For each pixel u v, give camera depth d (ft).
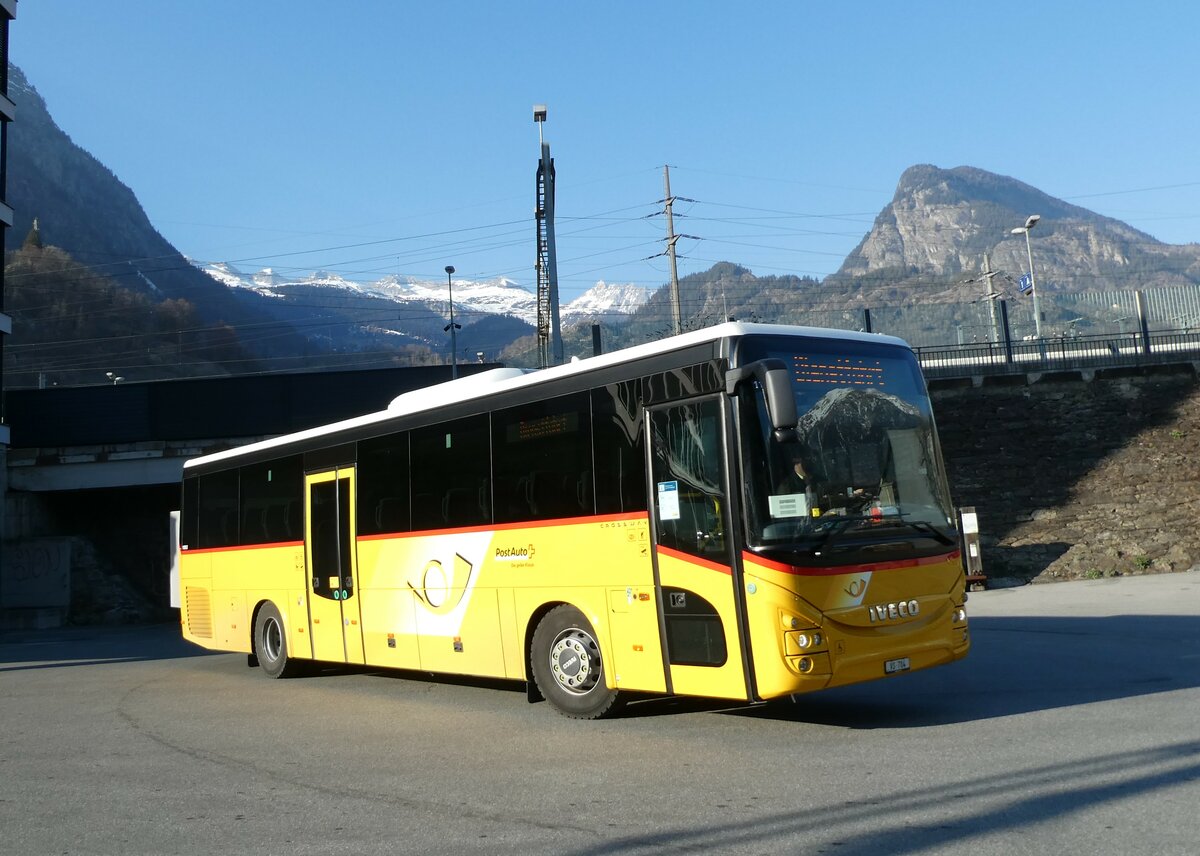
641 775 25.03
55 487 137.28
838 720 31.14
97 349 371.76
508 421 36.52
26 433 138.21
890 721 30.53
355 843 20.33
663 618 30.30
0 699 48.19
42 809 24.50
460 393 39.37
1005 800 20.89
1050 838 18.30
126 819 23.20
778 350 29.40
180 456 137.18
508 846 19.56
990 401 127.34
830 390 29.81
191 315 422.41
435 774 26.35
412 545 40.60
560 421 34.32
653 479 30.86
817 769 24.62
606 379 32.78
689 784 23.82
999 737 27.20
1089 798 20.72
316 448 47.34
